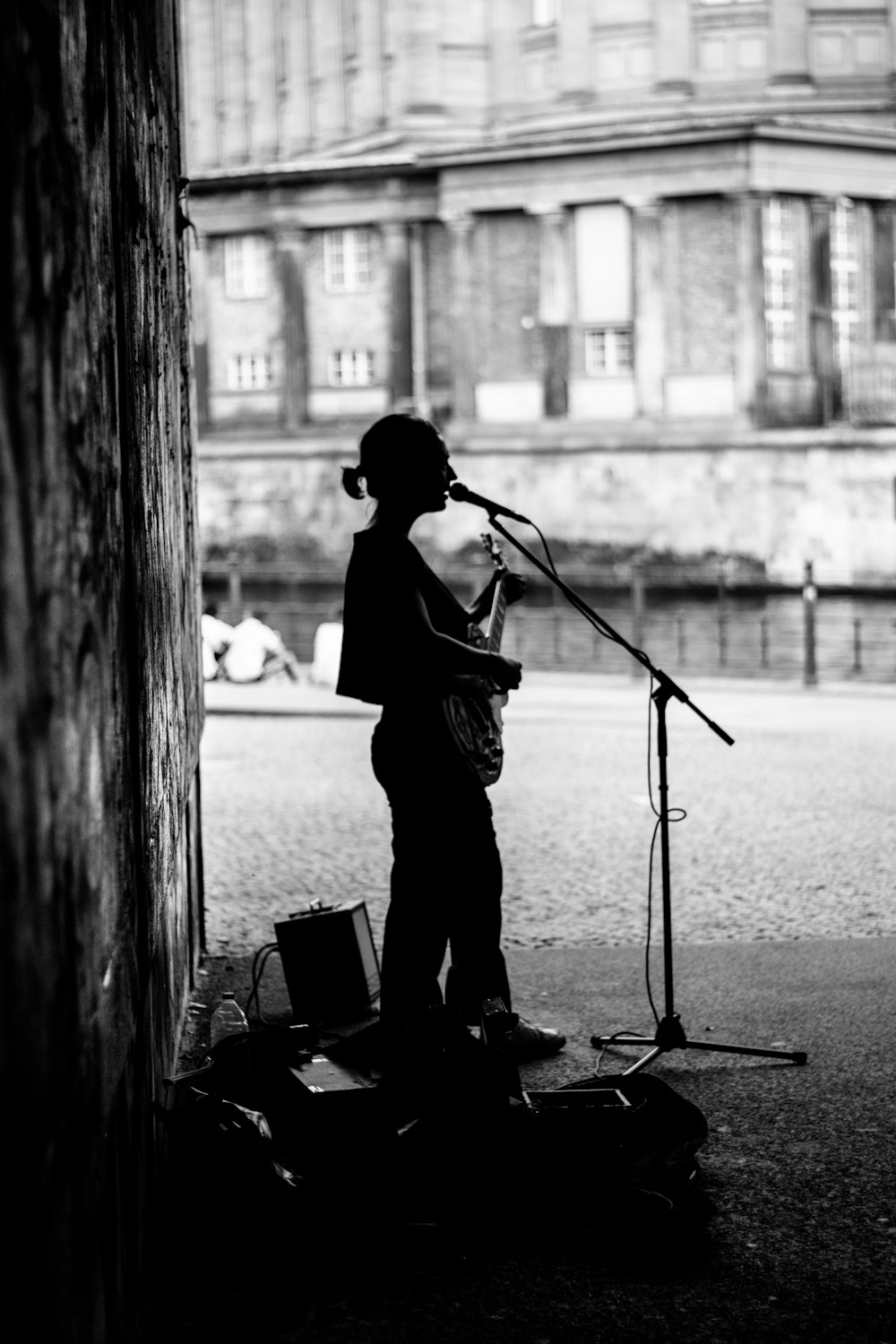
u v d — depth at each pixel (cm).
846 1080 587
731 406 3894
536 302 4150
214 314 4609
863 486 3638
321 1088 503
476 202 4131
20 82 246
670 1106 491
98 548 332
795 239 3916
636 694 2150
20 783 227
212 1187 441
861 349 3909
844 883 952
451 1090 468
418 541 4031
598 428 3975
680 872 998
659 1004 699
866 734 1677
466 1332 392
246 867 1044
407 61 4422
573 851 1070
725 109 4059
